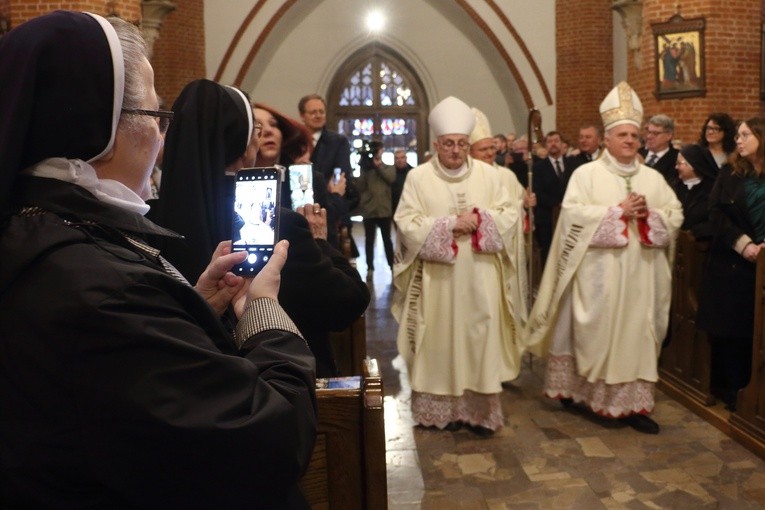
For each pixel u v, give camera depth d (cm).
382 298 938
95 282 112
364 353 366
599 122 1611
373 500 184
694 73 966
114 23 134
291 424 121
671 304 555
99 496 116
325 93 1827
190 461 114
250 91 1775
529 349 537
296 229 241
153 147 135
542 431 491
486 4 1680
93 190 127
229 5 1648
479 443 473
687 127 974
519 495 399
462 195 496
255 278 149
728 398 500
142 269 118
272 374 128
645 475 419
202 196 201
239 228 162
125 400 110
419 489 409
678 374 549
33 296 113
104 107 125
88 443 112
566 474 423
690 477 415
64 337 110
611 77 1612
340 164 635
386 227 1115
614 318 487
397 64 1877
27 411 114
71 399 112
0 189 116
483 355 478
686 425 496
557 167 947
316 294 245
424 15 1825
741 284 470
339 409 185
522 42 1675
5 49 122
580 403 536
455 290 480
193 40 1598
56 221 120
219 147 209
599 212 484
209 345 119
